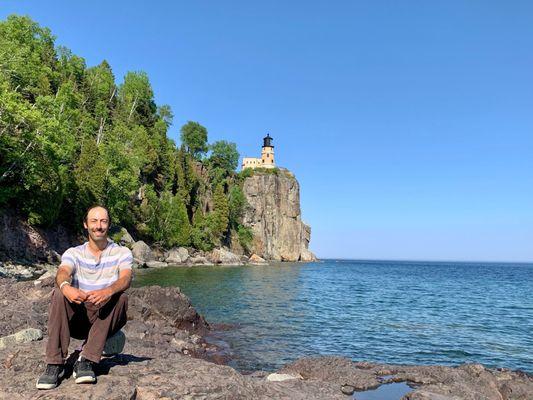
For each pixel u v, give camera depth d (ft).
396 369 35.94
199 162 423.64
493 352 56.70
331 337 62.18
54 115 161.38
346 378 32.76
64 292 15.01
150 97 360.89
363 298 126.82
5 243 131.13
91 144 201.98
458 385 30.66
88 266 16.49
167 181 320.09
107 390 14.90
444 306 112.68
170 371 18.35
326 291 146.51
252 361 46.39
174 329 52.54
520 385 31.37
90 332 15.98
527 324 83.61
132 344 37.78
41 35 260.21
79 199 180.75
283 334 62.54
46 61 255.91
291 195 507.71
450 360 51.78
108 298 15.33
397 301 122.01
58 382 15.64
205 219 350.64
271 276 216.13
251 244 436.76
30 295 50.29
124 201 220.43
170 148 343.87
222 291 121.29
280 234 491.72
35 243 143.43
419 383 32.83
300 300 111.96
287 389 20.20
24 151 136.05
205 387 16.58
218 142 462.60
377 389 31.14
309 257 544.21
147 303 55.83
